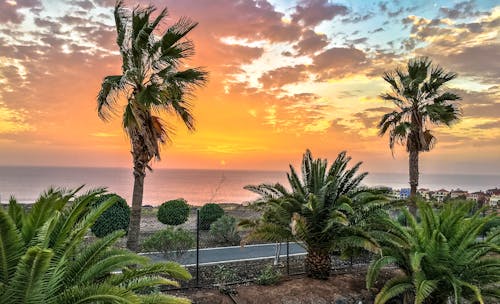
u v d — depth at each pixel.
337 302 8.41
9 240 3.83
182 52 9.41
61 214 4.84
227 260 11.02
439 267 7.61
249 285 8.83
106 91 9.06
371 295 8.97
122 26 9.42
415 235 8.43
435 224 8.17
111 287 4.34
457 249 7.73
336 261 11.62
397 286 7.87
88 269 4.93
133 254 5.37
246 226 9.55
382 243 8.90
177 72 9.40
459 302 7.45
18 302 3.71
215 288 8.63
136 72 8.89
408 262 8.37
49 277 4.16
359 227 9.07
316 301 8.27
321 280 9.32
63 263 4.36
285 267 10.59
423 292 7.02
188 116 10.00
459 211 8.19
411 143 15.66
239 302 7.99
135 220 9.38
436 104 14.95
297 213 8.79
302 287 8.77
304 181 9.73
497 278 7.40
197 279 8.74
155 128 9.72
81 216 5.31
